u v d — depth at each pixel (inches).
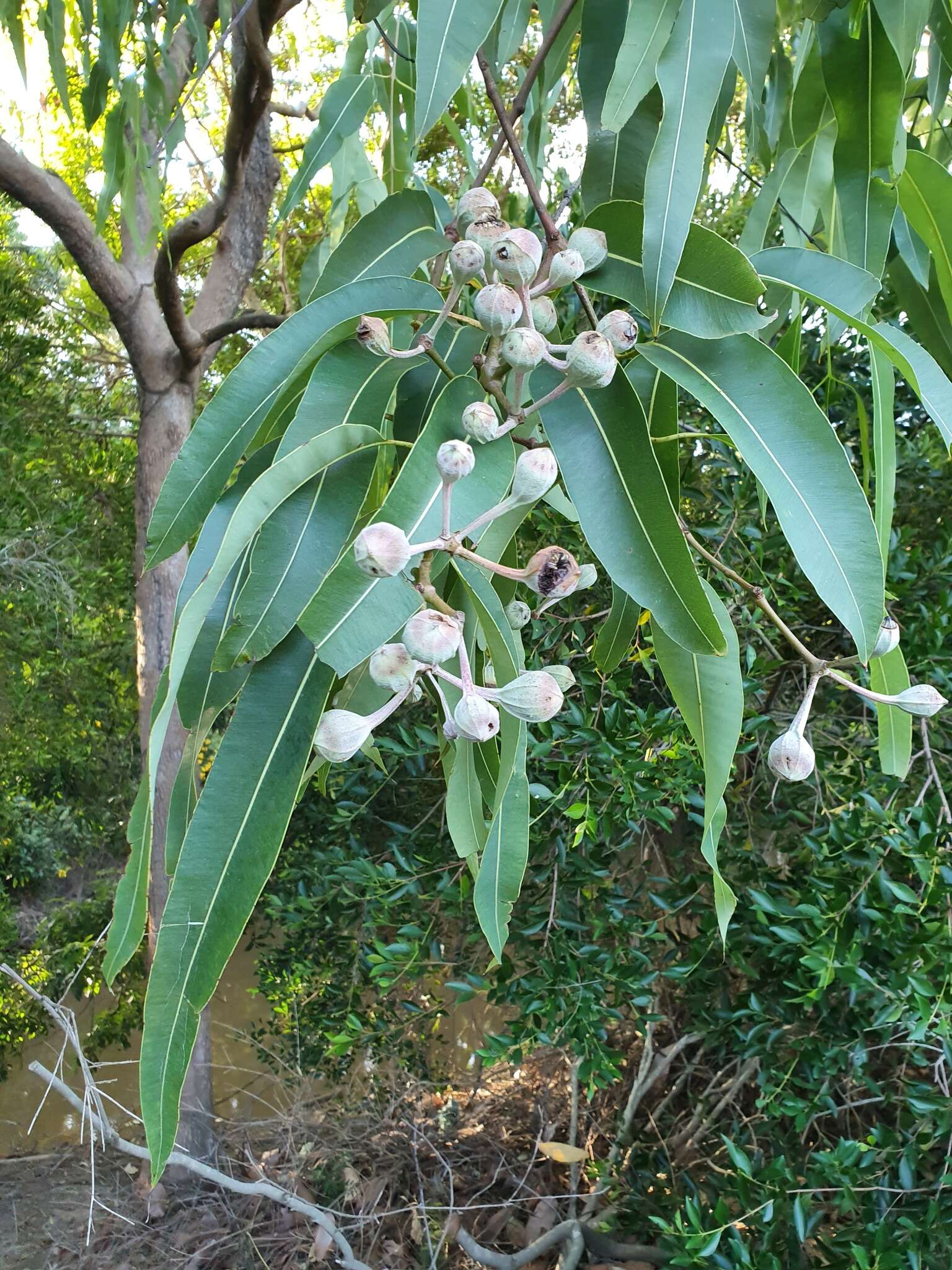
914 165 18.4
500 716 13.5
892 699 15.0
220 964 11.4
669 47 13.8
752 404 12.9
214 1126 66.4
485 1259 48.3
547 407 13.3
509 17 23.5
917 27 17.6
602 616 38.7
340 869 41.4
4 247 102.4
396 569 10.8
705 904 42.9
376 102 35.3
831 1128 45.3
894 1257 27.7
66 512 105.8
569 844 37.5
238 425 13.5
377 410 13.7
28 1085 89.8
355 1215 53.1
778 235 40.1
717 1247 33.2
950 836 31.5
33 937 103.0
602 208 14.2
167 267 56.2
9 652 103.7
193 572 14.2
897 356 13.1
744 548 38.5
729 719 16.1
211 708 14.1
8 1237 56.4
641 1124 52.7
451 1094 63.3
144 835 13.8
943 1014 28.5
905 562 38.7
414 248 15.4
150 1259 54.7
